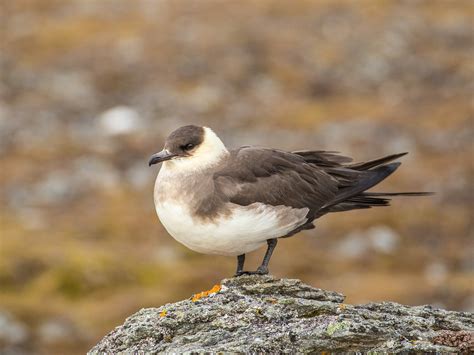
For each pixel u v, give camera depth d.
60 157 21.66
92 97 24.62
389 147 22.38
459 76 26.64
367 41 28.17
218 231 8.59
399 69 26.94
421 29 29.25
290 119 23.77
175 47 27.02
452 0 31.78
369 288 16.59
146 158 21.62
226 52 26.88
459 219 19.34
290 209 8.91
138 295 15.86
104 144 22.22
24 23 28.86
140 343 7.86
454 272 17.59
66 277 16.25
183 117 23.61
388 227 19.02
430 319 8.08
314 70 26.47
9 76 25.59
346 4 30.64
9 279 16.19
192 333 7.85
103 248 17.67
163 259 17.31
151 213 19.31
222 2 30.56
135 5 30.23
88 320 15.20
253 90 25.30
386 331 7.54
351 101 25.11
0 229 18.28
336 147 22.19
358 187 9.41
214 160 8.91
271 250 8.96
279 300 8.07
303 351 7.40
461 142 22.69
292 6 30.33
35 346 14.62
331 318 7.70
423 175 21.08
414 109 24.66
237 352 7.36
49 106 24.11
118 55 26.55
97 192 20.20
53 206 19.61
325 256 17.89
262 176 8.92
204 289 16.30
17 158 21.66
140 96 24.66
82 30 28.19
